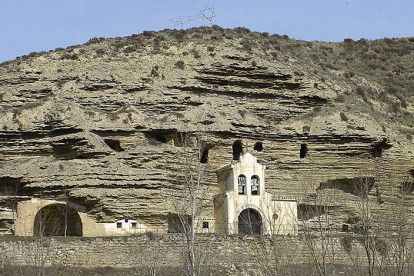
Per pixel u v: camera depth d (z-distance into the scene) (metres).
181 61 113.38
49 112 103.81
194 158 103.75
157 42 119.44
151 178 100.12
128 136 103.56
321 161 109.62
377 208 108.50
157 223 99.62
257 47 123.06
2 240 86.88
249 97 113.38
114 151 101.69
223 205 100.88
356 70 138.12
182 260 87.56
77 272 84.81
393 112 122.62
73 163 99.75
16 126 102.50
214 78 112.38
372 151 111.19
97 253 87.75
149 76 110.44
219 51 116.75
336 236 94.00
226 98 112.12
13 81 110.19
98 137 102.44
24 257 86.25
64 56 114.06
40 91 108.94
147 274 82.62
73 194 97.31
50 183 98.12
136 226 98.88
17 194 99.19
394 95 129.12
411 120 121.81
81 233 98.31
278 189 107.19
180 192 101.19
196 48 117.38
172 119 105.88
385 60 149.88
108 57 113.81
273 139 108.94
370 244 75.44
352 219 105.19
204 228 102.00
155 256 82.75
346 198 107.06
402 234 80.88
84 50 116.12
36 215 98.06
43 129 102.75
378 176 110.19
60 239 87.56
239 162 102.19
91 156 100.62
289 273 80.50
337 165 109.75
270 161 108.31
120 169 99.81
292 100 114.44
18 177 98.56
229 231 98.88
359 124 111.56
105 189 98.50
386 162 110.81
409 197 110.62
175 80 110.44
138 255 87.31
